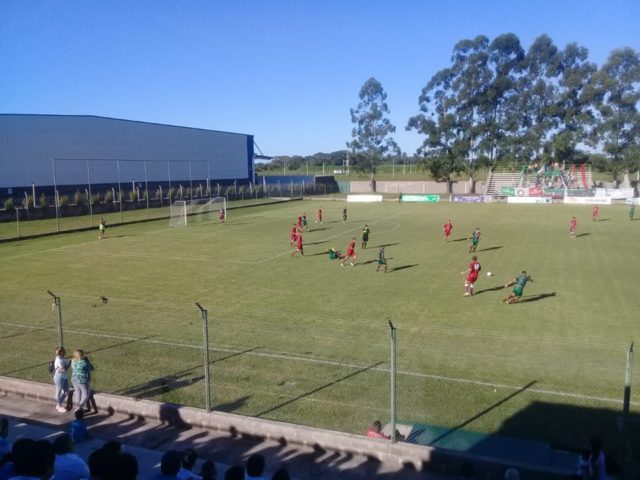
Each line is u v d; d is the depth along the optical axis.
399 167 142.88
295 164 183.75
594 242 37.12
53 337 16.83
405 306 20.81
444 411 11.64
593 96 83.69
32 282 25.47
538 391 11.95
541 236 40.38
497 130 90.19
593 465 8.48
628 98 81.00
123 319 19.08
